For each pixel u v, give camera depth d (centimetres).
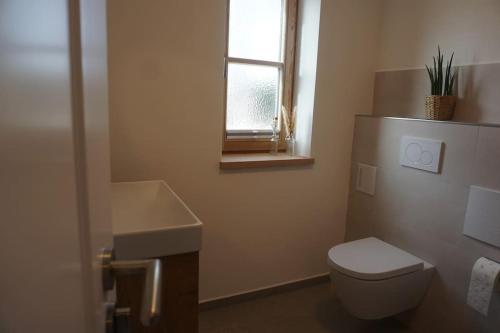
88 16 47
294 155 228
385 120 209
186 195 191
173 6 171
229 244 208
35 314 30
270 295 227
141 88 172
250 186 207
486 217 160
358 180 231
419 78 202
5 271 25
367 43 224
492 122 168
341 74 220
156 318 46
